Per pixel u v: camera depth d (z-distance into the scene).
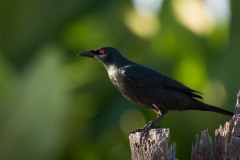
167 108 11.95
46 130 14.29
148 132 9.53
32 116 14.29
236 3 14.74
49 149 14.30
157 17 15.94
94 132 16.23
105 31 16.41
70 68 16.50
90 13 16.14
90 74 16.34
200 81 15.73
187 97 11.84
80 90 16.28
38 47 16.02
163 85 11.84
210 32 15.88
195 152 9.33
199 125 15.23
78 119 16.06
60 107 14.27
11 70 15.60
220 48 15.73
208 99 15.32
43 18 16.02
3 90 14.69
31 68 14.58
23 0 16.03
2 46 16.12
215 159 9.23
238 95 9.16
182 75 15.93
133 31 16.09
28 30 16.06
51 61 14.38
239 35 14.77
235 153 8.98
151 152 9.27
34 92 14.29
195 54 15.85
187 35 15.78
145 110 15.92
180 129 15.35
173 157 9.20
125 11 16.19
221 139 9.20
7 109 14.38
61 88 14.30
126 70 11.96
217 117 15.14
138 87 11.91
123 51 16.20
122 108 16.06
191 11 15.64
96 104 16.27
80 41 16.73
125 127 16.12
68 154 16.00
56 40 16.20
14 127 14.31
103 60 12.25
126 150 16.31
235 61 14.82
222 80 14.99
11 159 14.37
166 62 16.05
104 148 16.36
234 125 8.99
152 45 16.09
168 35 15.93
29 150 14.30
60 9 15.96
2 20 16.19
